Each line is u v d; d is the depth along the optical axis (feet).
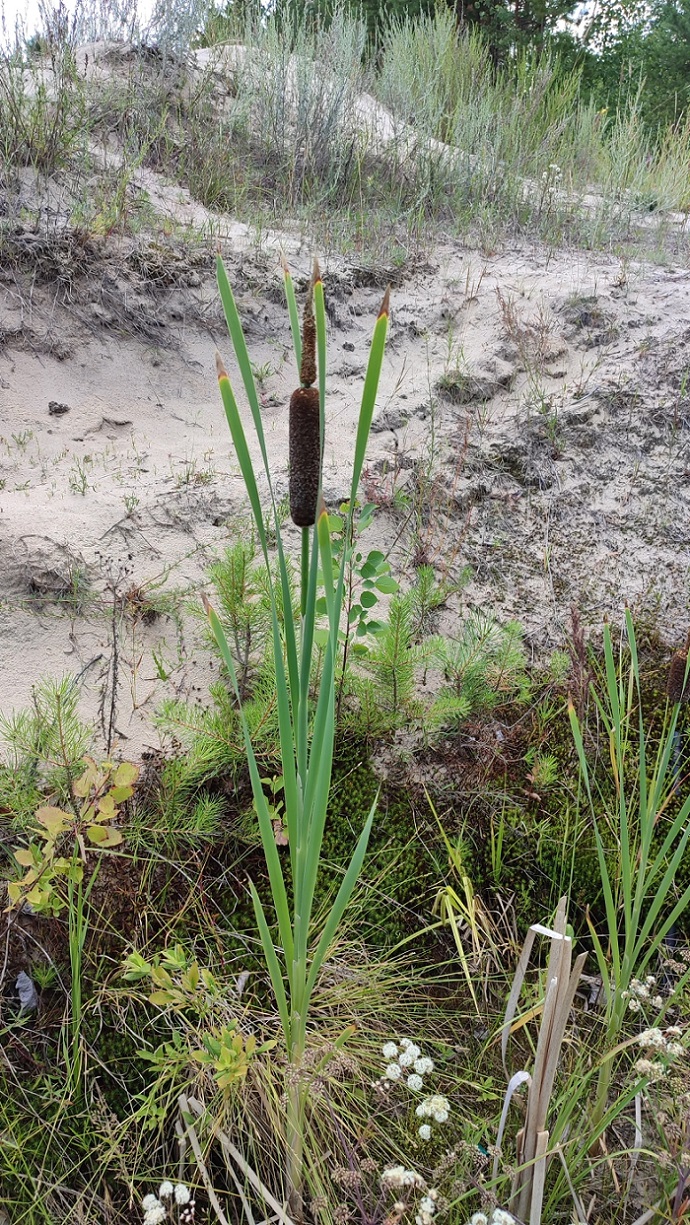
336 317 13.60
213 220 14.70
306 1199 6.02
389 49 23.85
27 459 10.43
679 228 18.98
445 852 8.07
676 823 5.86
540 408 11.98
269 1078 6.07
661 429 12.04
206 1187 5.75
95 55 17.39
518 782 8.68
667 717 9.39
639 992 6.46
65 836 6.83
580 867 8.24
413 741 8.60
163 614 8.85
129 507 9.45
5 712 7.91
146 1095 6.33
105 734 7.86
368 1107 6.38
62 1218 5.88
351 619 8.10
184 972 6.39
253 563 9.32
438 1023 7.08
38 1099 6.22
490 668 9.00
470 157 19.19
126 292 12.35
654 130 28.99
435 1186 6.04
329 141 17.97
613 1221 6.08
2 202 12.50
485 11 39.29
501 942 7.72
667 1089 6.66
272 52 19.17
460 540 10.50
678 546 11.23
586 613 10.41
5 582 8.64
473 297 14.17
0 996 6.53
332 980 6.95
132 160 15.01
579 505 11.37
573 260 15.97
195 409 11.97
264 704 7.74
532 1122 5.54
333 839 7.89
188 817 7.47
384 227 16.43
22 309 11.67
